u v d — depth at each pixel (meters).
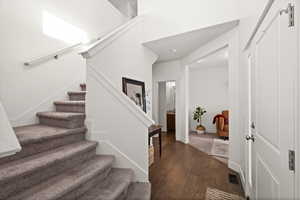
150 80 3.79
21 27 2.08
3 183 0.99
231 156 2.73
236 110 2.58
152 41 3.21
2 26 1.88
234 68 2.58
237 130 2.58
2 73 1.89
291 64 0.81
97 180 1.51
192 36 2.97
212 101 6.10
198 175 2.52
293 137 0.80
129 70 2.88
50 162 1.26
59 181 1.24
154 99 5.86
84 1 3.18
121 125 1.92
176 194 1.99
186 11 2.78
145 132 1.88
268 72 1.15
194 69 6.35
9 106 1.96
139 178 1.88
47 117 2.06
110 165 1.74
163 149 3.96
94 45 1.98
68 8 2.81
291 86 0.81
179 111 4.85
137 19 3.11
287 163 0.85
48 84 2.45
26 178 1.13
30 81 2.19
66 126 1.86
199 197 1.93
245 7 2.04
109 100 1.94
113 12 4.12
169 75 5.17
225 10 2.40
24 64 2.12
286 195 0.86
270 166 1.12
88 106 1.96
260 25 1.36
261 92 1.32
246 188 1.92
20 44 2.07
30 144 1.38
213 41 3.13
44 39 2.39
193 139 5.02
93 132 1.95
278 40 0.97
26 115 2.12
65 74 2.75
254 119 1.59
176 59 4.90
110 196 1.31
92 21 3.38
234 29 2.55
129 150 1.91
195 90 6.41
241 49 2.26
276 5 1.01
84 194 1.33
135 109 1.90
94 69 1.95
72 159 1.52
